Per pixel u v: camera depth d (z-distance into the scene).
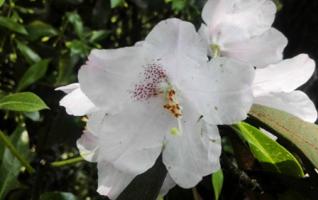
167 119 0.26
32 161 0.43
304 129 0.25
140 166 0.25
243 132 0.26
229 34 0.27
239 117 0.24
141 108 0.25
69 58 0.53
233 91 0.24
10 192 0.43
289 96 0.26
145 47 0.24
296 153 0.26
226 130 0.28
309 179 0.26
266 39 0.27
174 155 0.25
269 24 0.27
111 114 0.25
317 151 0.25
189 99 0.25
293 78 0.26
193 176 0.25
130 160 0.25
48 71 0.54
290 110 0.27
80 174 0.68
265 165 0.27
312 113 0.27
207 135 0.25
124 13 0.65
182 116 0.25
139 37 0.65
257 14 0.27
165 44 0.24
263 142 0.26
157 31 0.24
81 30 0.53
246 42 0.27
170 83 0.26
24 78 0.42
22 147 0.36
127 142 0.25
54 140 0.39
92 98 0.24
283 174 0.27
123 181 0.25
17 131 0.36
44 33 0.52
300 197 0.27
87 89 0.24
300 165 0.27
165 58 0.25
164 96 0.26
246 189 0.28
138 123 0.25
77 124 0.39
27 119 0.50
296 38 0.74
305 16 0.73
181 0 0.56
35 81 0.44
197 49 0.24
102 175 0.25
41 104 0.32
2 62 0.53
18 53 0.52
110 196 0.25
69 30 0.56
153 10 0.60
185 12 0.57
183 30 0.24
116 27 0.65
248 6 0.27
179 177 0.25
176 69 0.25
